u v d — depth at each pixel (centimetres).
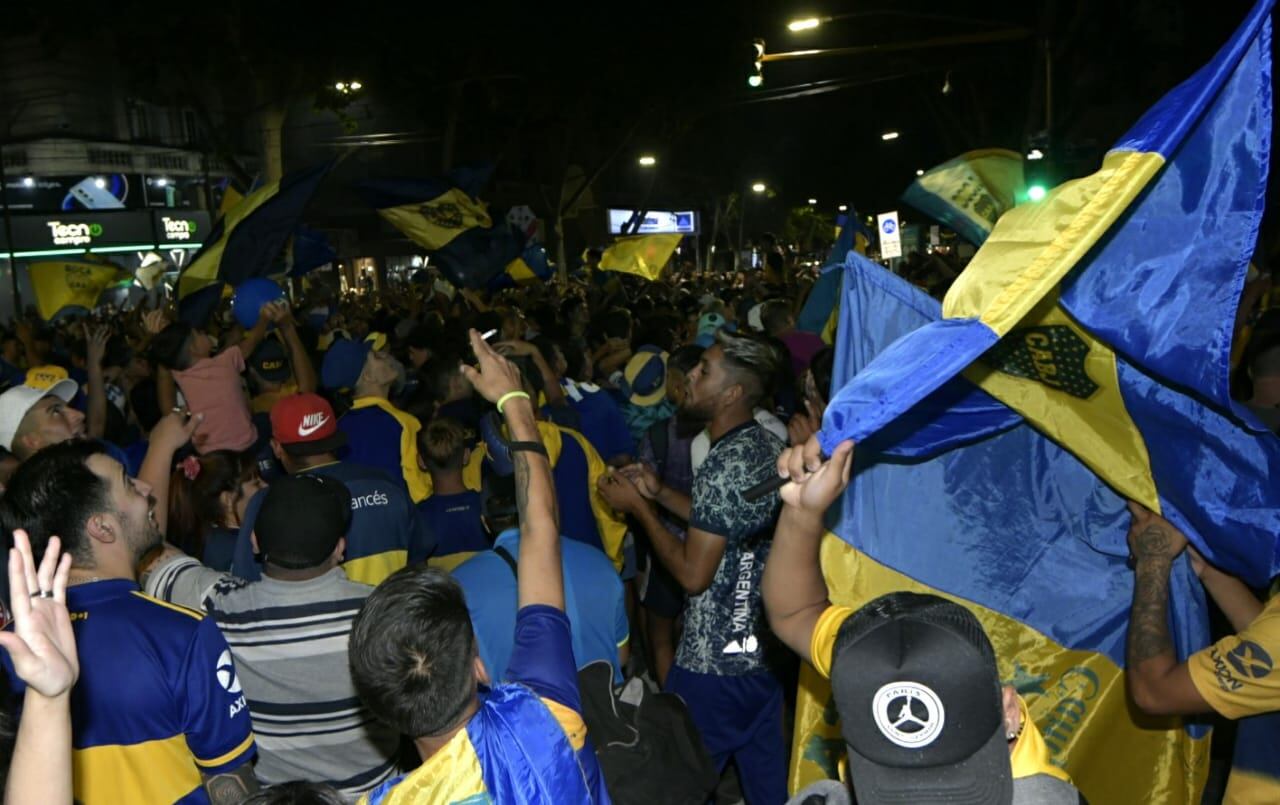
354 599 333
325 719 329
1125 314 245
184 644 279
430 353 934
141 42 2359
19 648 174
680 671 411
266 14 2370
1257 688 252
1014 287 207
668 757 291
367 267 4209
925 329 217
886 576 321
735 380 397
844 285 318
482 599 326
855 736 162
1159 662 272
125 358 981
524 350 639
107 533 284
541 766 189
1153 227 237
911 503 321
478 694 218
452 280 1047
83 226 3594
